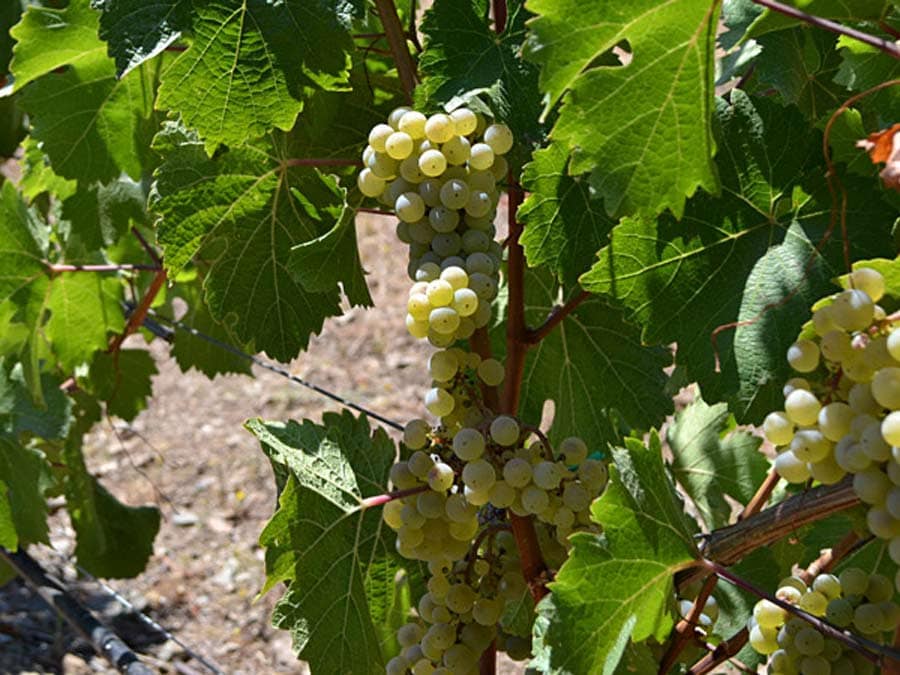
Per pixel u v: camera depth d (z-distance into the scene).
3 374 0.82
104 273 0.86
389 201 0.45
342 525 0.47
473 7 0.45
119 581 1.38
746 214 0.40
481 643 0.46
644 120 0.35
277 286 0.53
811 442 0.31
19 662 1.22
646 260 0.39
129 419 1.00
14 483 0.82
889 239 0.39
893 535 0.30
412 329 0.42
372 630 0.48
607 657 0.36
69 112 0.64
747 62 0.56
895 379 0.29
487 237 0.44
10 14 0.75
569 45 0.33
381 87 0.55
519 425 0.43
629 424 0.56
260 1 0.44
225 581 1.38
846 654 0.37
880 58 0.41
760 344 0.38
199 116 0.45
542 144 0.45
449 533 0.44
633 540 0.36
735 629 0.53
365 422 0.49
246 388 1.72
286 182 0.52
